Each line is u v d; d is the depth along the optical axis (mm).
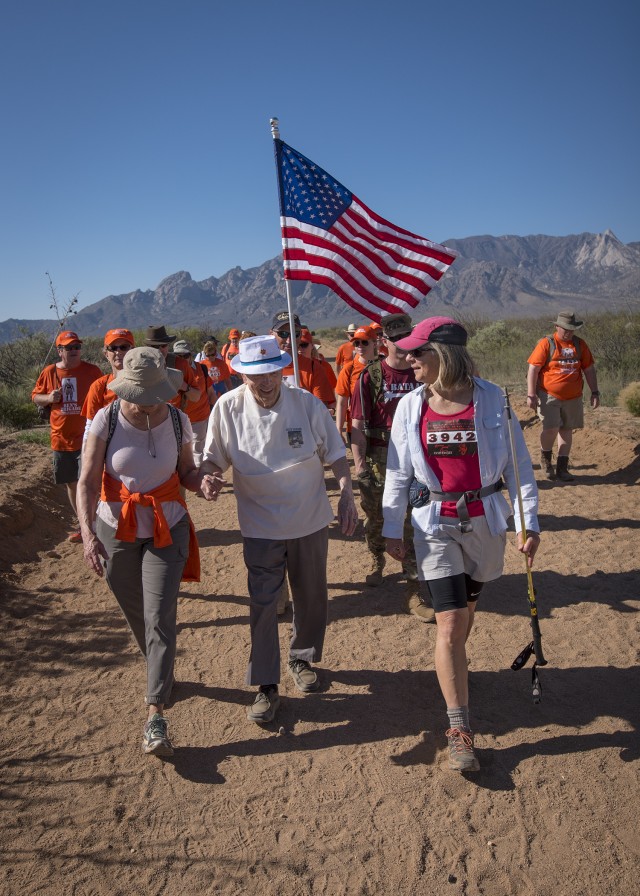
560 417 8469
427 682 4254
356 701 4094
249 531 3986
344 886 2844
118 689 4359
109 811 3293
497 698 4020
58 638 5047
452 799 3270
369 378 5273
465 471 3494
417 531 3547
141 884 2889
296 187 5695
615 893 2744
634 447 9250
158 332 6980
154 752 3551
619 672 4211
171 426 3816
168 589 3713
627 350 16547
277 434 3883
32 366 20031
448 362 3434
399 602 5398
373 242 5867
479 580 3600
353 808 3252
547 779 3355
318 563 4047
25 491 8203
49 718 4059
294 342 5621
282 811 3254
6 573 6105
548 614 5004
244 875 2912
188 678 4438
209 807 3301
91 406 5184
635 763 3426
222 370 13117
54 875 2939
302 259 5750
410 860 2951
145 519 3766
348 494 3963
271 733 3836
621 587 5367
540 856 2934
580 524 6906
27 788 3463
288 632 4980
